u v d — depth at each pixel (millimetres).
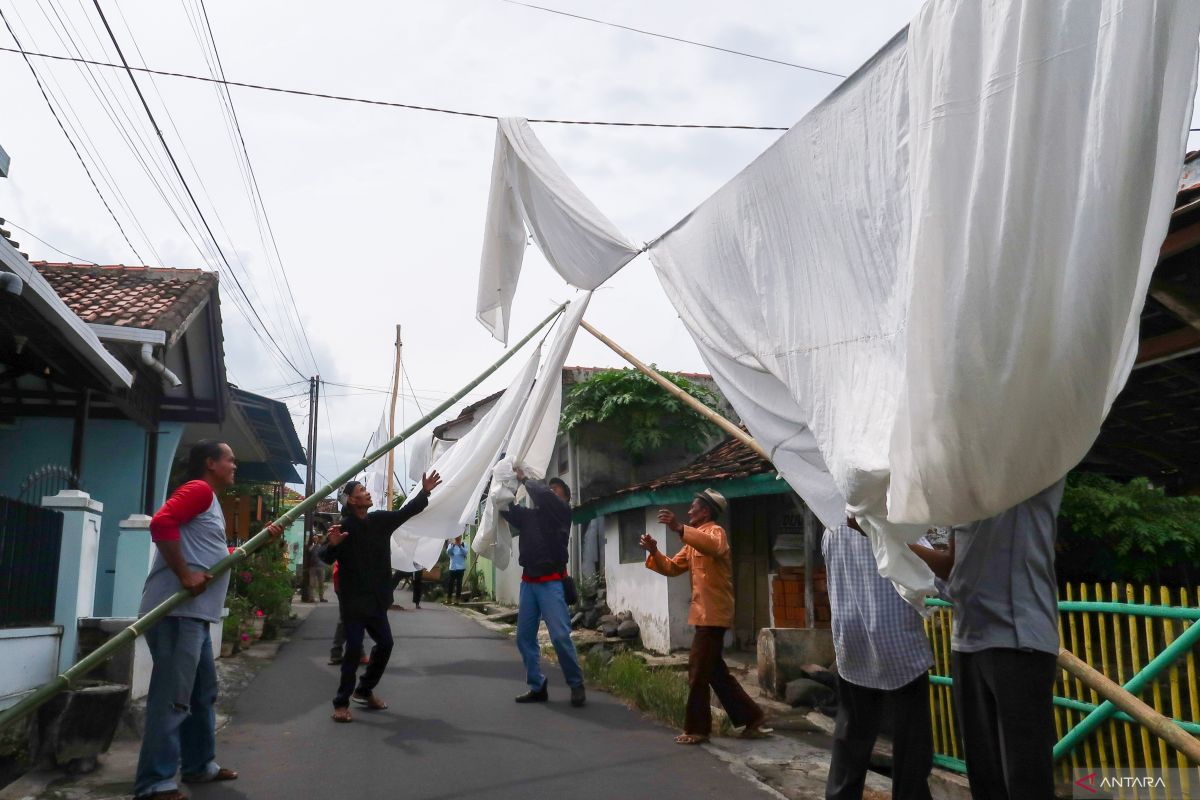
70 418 9875
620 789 5137
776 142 4203
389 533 7309
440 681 8883
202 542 4965
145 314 9344
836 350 3758
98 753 5359
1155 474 9008
